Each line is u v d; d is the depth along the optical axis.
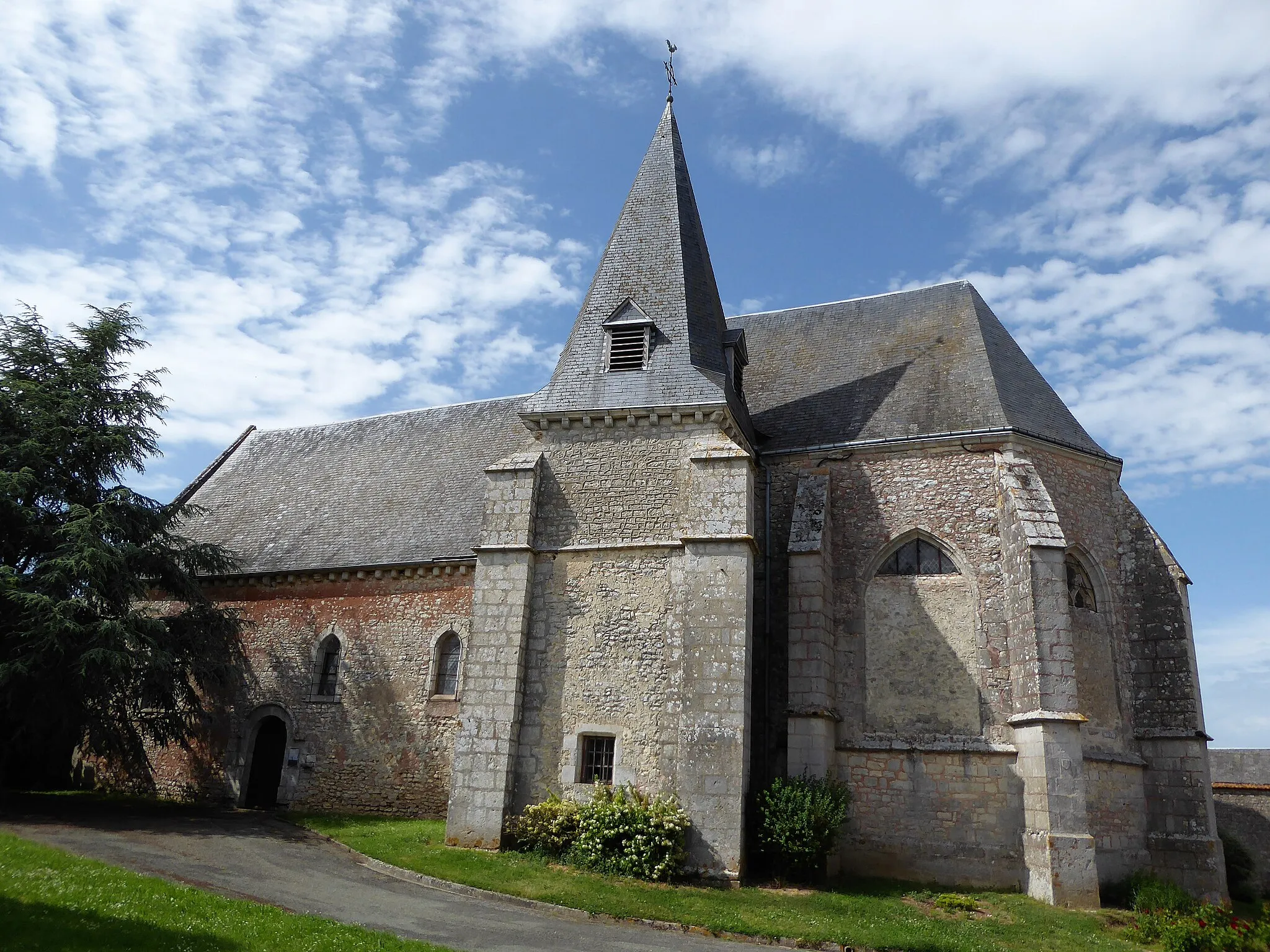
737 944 11.31
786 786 14.96
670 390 17.36
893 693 16.56
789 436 19.47
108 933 8.68
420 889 13.13
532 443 17.92
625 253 19.89
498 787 15.37
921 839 15.50
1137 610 17.47
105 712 19.84
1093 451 18.17
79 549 18.53
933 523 17.27
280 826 18.38
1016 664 15.71
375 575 22.06
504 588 16.52
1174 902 14.04
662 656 15.54
